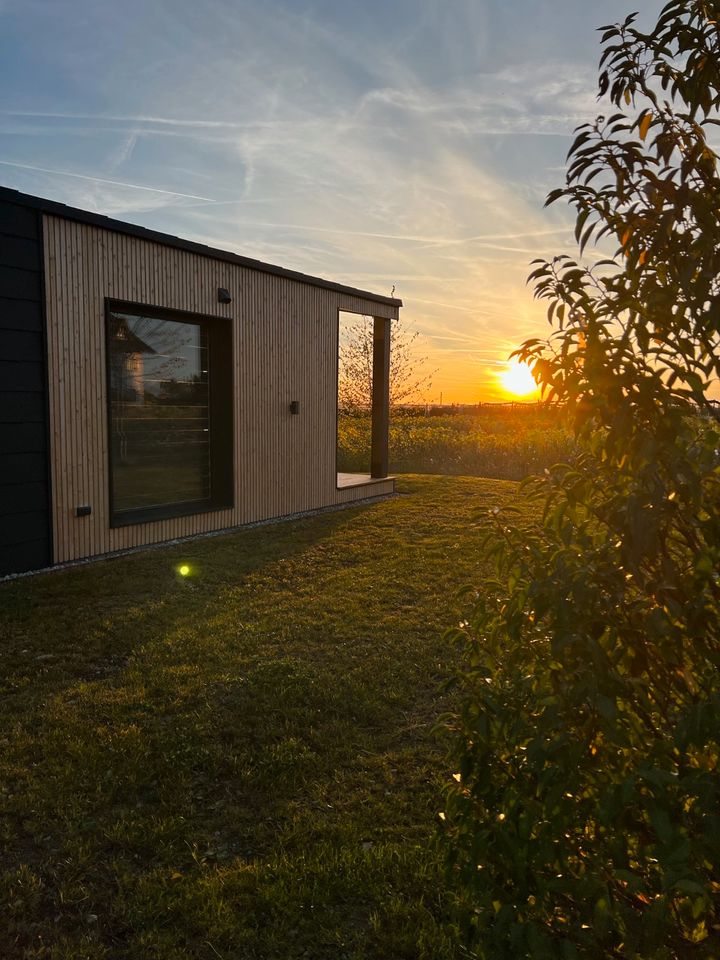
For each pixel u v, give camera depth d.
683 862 1.14
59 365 6.67
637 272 1.45
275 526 9.27
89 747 3.45
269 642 5.03
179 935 2.29
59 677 4.34
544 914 1.50
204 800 3.09
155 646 4.86
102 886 2.54
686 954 1.40
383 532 8.88
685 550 1.46
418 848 2.70
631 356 1.42
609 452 1.41
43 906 2.43
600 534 1.60
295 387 10.06
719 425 1.43
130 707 3.93
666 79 1.51
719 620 1.41
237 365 8.98
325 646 4.97
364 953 2.24
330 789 3.19
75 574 6.53
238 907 2.42
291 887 2.50
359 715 3.92
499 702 1.61
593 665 1.38
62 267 6.64
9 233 6.17
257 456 9.42
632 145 1.49
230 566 7.07
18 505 6.40
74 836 2.80
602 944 1.44
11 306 6.22
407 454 18.08
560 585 1.40
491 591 1.77
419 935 2.28
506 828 1.51
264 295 9.38
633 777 1.22
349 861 2.63
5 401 6.23
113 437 7.71
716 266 1.29
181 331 8.48
